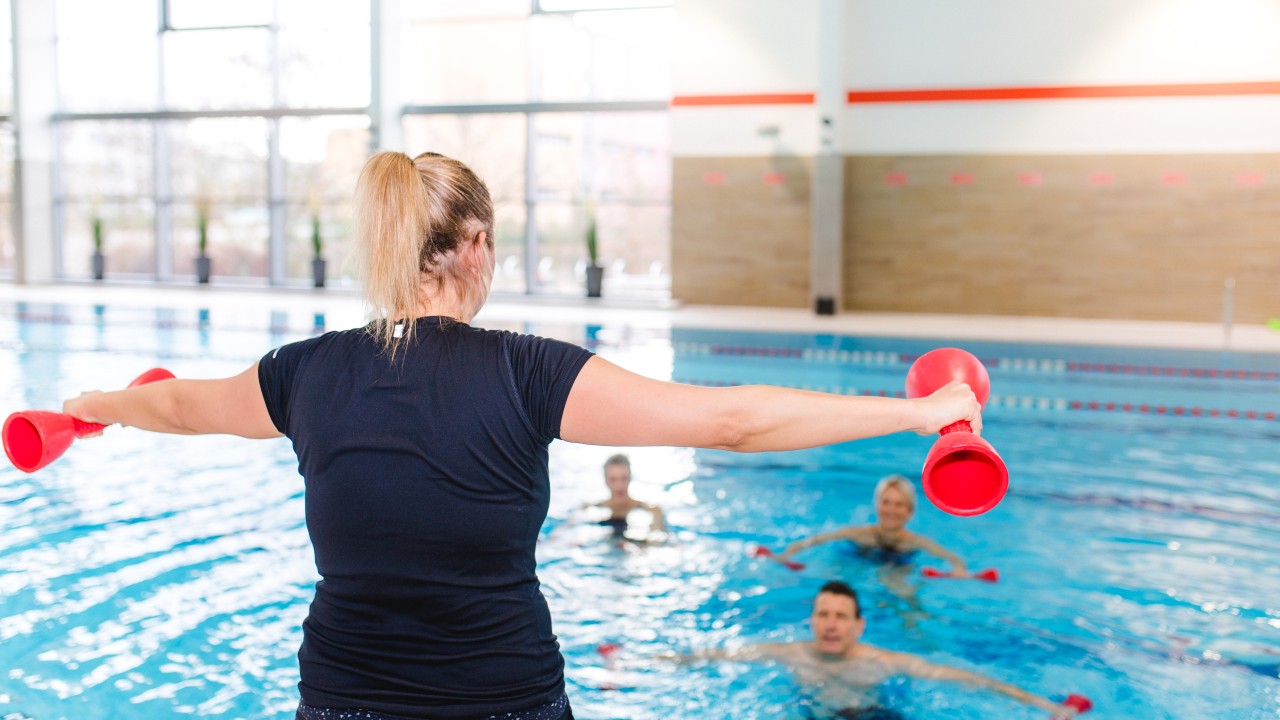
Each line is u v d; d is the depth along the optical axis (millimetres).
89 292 15328
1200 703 3332
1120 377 9062
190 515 4996
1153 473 6066
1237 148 12117
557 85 15172
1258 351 10109
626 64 14836
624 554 4688
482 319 12219
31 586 4078
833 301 13133
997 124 12789
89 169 17125
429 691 1306
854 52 13094
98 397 1540
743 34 13461
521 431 1309
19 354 9578
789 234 13602
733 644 3764
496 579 1330
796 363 9703
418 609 1310
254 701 3240
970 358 1562
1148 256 12516
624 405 1275
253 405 1420
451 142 15617
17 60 16188
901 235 13227
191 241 17031
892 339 10945
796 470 6199
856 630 3670
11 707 3135
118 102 16797
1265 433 7062
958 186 12984
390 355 1340
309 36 15836
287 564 4371
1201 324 12422
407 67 15641
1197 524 5125
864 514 5305
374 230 1339
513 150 15422
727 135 13656
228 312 12945
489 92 15461
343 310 13320
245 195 16656
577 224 15430
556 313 13070
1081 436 6984
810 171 13430
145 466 5840
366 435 1312
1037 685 3463
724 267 13898
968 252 13047
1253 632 3867
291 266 16594
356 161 16000
